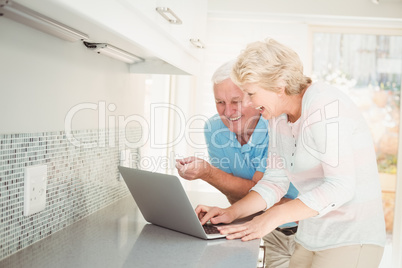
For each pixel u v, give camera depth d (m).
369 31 3.76
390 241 4.34
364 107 4.42
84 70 1.48
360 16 3.48
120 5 0.90
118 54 1.62
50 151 1.24
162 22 1.20
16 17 0.92
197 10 1.81
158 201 1.31
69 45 1.36
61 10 0.85
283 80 1.45
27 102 1.13
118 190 1.85
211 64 3.65
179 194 1.20
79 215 1.46
